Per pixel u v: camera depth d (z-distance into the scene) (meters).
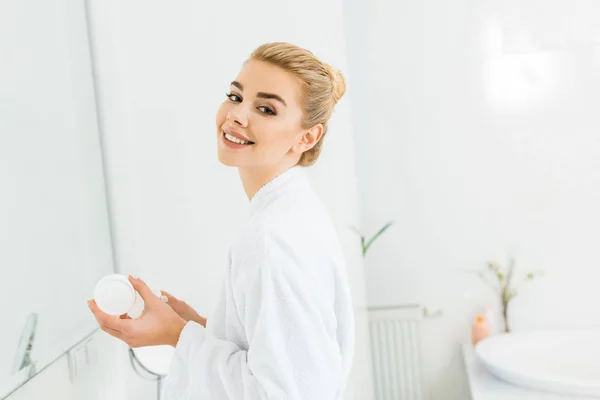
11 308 1.19
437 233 2.64
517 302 2.61
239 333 0.93
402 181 2.64
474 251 2.62
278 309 0.84
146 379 1.69
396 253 2.66
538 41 2.54
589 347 2.41
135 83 1.76
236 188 1.84
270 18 1.86
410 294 2.66
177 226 1.81
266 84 0.91
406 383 2.61
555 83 2.54
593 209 2.56
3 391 1.15
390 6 2.59
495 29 2.55
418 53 2.59
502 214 2.60
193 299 1.84
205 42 1.80
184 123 1.80
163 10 1.78
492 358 2.19
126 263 1.77
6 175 1.21
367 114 2.63
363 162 2.65
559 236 2.58
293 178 0.98
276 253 0.85
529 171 2.58
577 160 2.55
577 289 2.58
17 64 1.27
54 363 1.38
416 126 2.61
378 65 2.61
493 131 2.58
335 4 1.99
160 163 1.79
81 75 1.61
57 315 1.38
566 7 2.52
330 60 1.97
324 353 0.85
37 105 1.35
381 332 2.60
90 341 1.57
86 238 1.58
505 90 2.56
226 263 0.92
